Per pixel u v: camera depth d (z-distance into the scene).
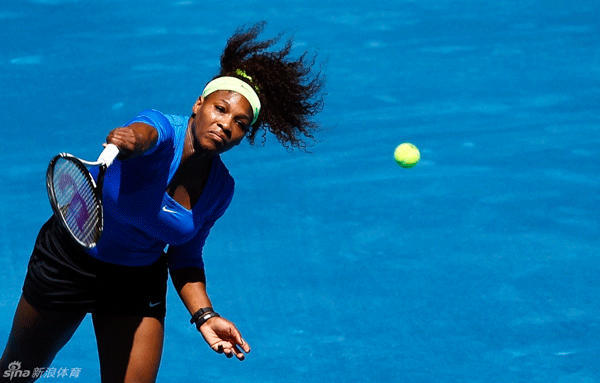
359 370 16.62
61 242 12.34
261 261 19.77
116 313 12.52
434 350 17.12
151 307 12.74
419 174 23.00
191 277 13.09
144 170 11.39
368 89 26.84
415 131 24.80
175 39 29.42
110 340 12.55
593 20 31.44
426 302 18.42
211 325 12.67
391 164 23.39
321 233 20.73
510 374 16.48
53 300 12.44
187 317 18.31
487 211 21.52
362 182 22.67
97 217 10.33
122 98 26.00
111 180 11.59
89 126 24.70
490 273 19.31
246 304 18.38
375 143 24.27
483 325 17.77
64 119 24.97
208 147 11.30
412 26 30.91
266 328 17.72
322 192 22.28
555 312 18.11
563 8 32.41
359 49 29.19
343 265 19.62
